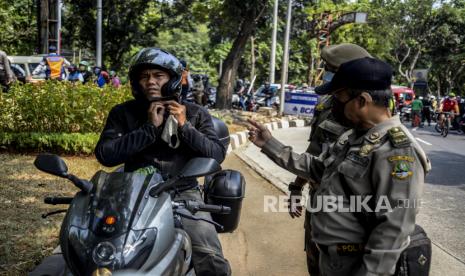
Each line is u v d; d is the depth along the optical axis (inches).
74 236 88.9
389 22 1659.7
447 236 229.5
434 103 1091.9
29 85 354.9
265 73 1582.2
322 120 133.0
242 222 225.9
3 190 237.3
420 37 1736.0
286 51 736.3
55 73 600.7
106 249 84.8
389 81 86.7
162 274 90.4
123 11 1129.4
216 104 795.4
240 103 946.7
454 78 1929.1
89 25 1103.0
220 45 1370.6
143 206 92.5
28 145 324.8
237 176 137.6
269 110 820.0
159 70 120.9
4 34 1010.1
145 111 130.2
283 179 320.2
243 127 553.9
